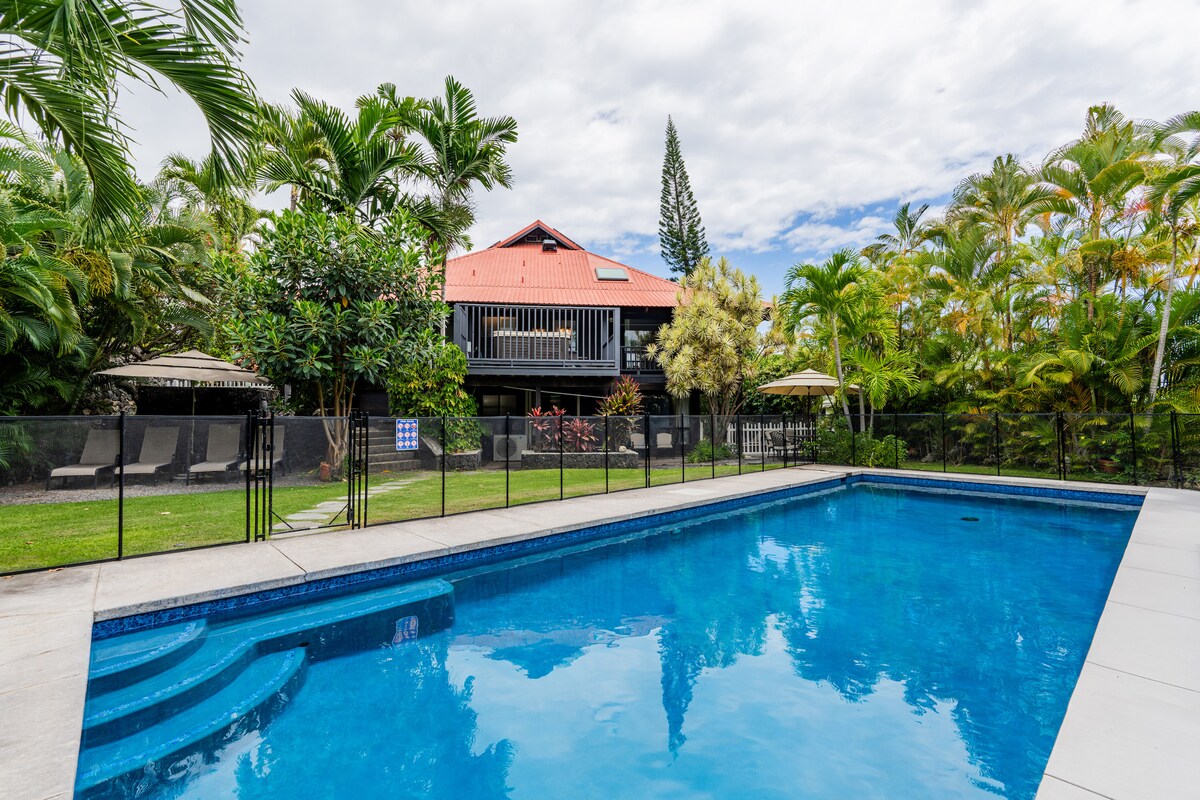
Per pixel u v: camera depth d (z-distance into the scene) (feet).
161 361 33.88
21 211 28.60
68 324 29.99
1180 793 6.88
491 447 48.14
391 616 16.33
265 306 34.60
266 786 8.79
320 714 11.00
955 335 48.83
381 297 36.86
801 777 9.02
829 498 37.55
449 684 12.33
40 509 24.56
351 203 41.37
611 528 25.41
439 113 46.34
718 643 14.69
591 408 64.03
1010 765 9.30
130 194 15.17
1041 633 15.15
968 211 51.80
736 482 38.11
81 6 10.33
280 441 32.71
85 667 10.22
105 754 9.51
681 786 8.79
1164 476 36.76
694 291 55.98
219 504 27.73
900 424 49.49
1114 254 39.88
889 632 15.37
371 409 50.70
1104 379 39.32
